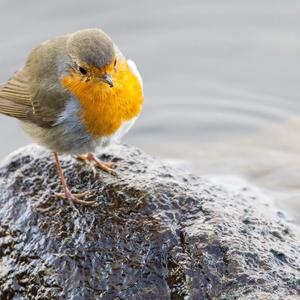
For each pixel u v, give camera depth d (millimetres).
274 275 9992
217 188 12414
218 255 10234
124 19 21531
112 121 11828
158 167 12508
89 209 11555
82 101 11727
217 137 18641
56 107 12000
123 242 10773
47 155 12969
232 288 9797
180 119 18938
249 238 10727
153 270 10305
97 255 10719
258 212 12008
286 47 20609
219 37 21047
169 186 11648
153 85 19969
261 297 9578
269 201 14719
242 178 16422
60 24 21250
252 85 19844
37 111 12289
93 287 10344
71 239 11094
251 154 17594
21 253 11352
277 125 18781
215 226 10719
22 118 12805
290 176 16297
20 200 12078
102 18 21531
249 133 18641
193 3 22078
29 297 10844
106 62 11359
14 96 12859
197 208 11219
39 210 11750
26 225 11625
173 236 10617
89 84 11547
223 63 20438
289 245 10953
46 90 12109
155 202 11281
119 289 10219
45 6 21703
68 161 12875
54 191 12141
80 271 10586
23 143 18016
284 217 13641
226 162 17234
